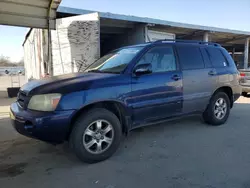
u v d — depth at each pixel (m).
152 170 3.11
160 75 3.97
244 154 3.59
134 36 10.90
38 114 2.99
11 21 7.54
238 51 23.34
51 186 2.76
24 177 2.98
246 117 5.96
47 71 9.34
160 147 3.92
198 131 4.77
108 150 3.46
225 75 5.07
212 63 4.91
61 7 8.12
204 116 5.09
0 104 8.47
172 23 10.44
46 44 9.82
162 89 3.97
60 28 8.51
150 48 4.04
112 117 3.46
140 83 3.71
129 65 3.72
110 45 13.61
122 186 2.73
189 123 5.34
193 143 4.09
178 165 3.24
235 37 14.83
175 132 4.71
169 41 4.40
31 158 3.55
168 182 2.80
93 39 8.03
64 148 3.93
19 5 7.21
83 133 3.22
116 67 3.89
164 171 3.07
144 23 10.02
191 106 4.51
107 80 3.42
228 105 5.28
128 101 3.58
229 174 2.96
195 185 2.72
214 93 4.94
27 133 3.06
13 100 9.51
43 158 3.55
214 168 3.13
